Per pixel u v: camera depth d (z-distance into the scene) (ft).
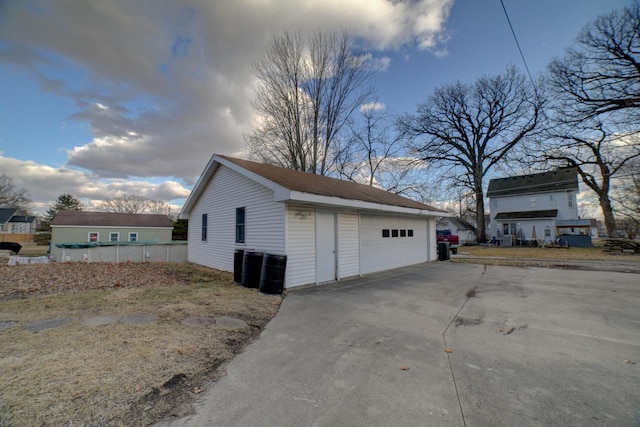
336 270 28.30
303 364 10.57
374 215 34.35
